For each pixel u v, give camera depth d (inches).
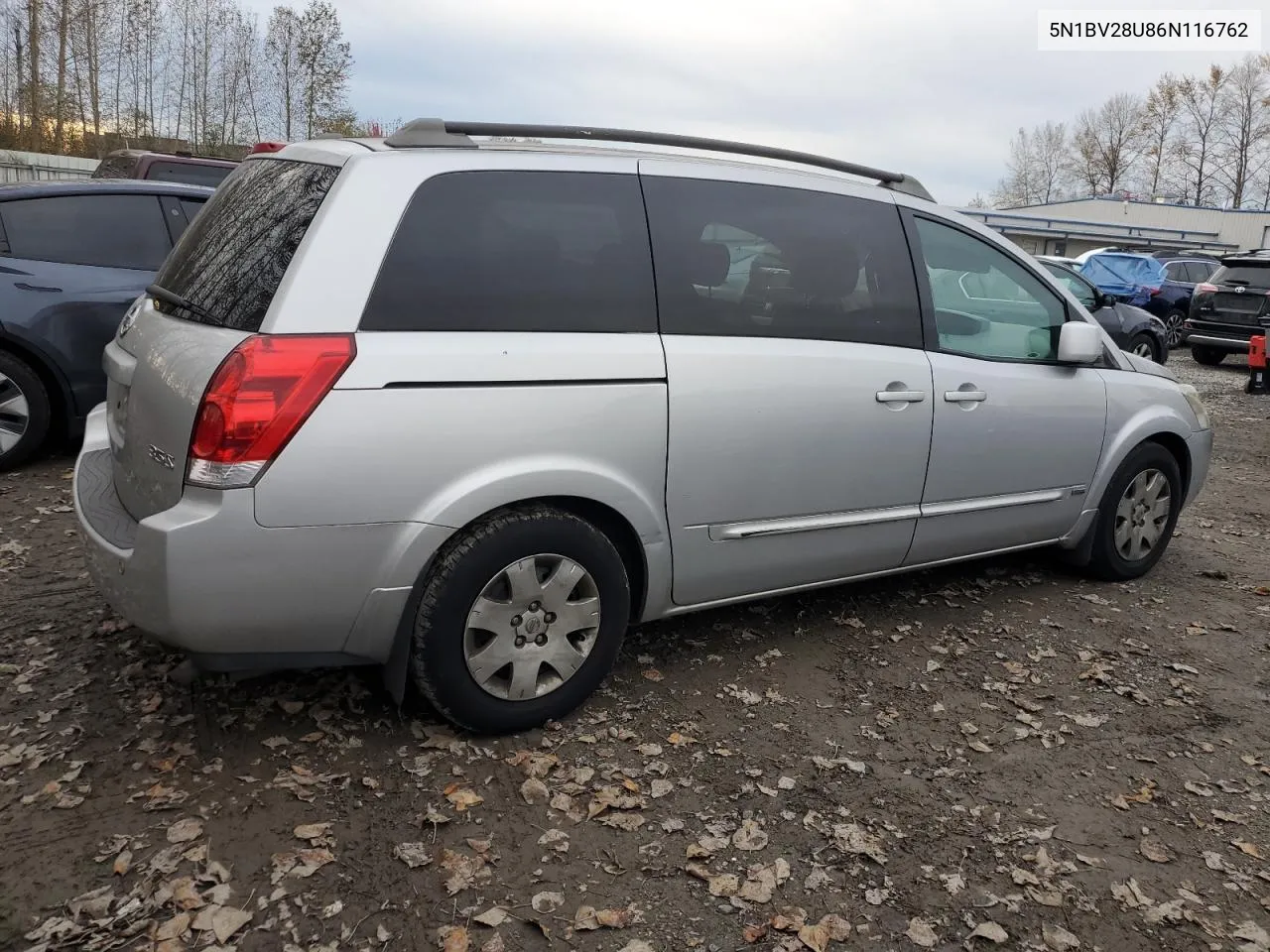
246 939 90.0
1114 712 141.8
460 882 98.7
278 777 113.3
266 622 106.3
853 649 157.6
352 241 109.0
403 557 109.7
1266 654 164.1
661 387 125.3
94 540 112.0
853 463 145.4
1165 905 101.6
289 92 1409.9
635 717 132.2
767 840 108.4
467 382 111.6
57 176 1058.7
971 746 130.1
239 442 101.3
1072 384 174.7
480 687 119.3
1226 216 1775.3
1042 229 1595.7
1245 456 339.6
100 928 89.8
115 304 235.3
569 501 122.6
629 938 93.5
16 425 226.4
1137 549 193.8
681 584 135.0
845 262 146.6
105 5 1371.8
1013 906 100.4
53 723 121.3
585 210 124.3
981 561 203.9
